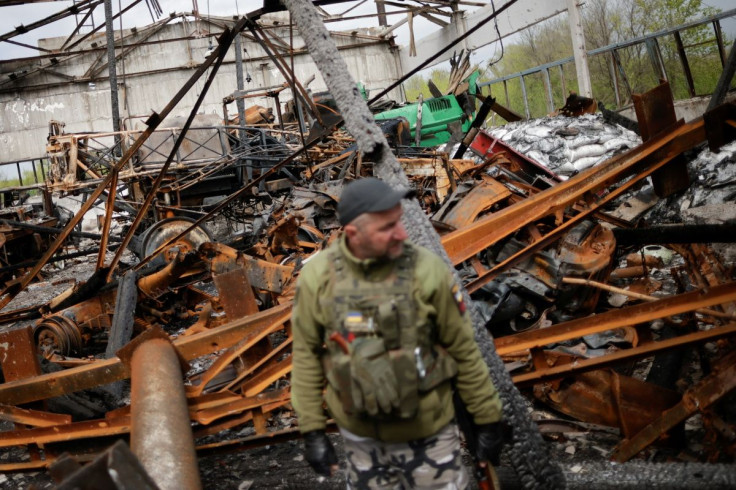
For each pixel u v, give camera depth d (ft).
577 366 11.14
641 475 8.98
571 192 13.62
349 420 6.98
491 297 14.67
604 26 60.18
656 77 44.42
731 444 9.54
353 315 6.51
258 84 83.15
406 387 6.44
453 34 75.56
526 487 9.09
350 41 85.46
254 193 38.99
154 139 37.60
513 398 9.29
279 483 11.69
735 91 30.81
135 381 10.72
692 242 14.92
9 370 13.55
